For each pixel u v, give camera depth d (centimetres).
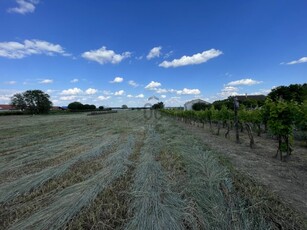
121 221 349
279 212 358
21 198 453
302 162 684
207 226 318
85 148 947
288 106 695
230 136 1299
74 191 458
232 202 385
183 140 1042
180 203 384
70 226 338
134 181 502
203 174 527
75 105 8619
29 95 7069
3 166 698
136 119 3102
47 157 802
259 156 766
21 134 1545
